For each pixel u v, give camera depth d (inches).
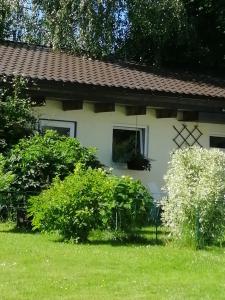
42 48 631.2
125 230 357.7
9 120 464.4
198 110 546.0
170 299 222.5
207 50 718.5
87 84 500.1
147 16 641.6
